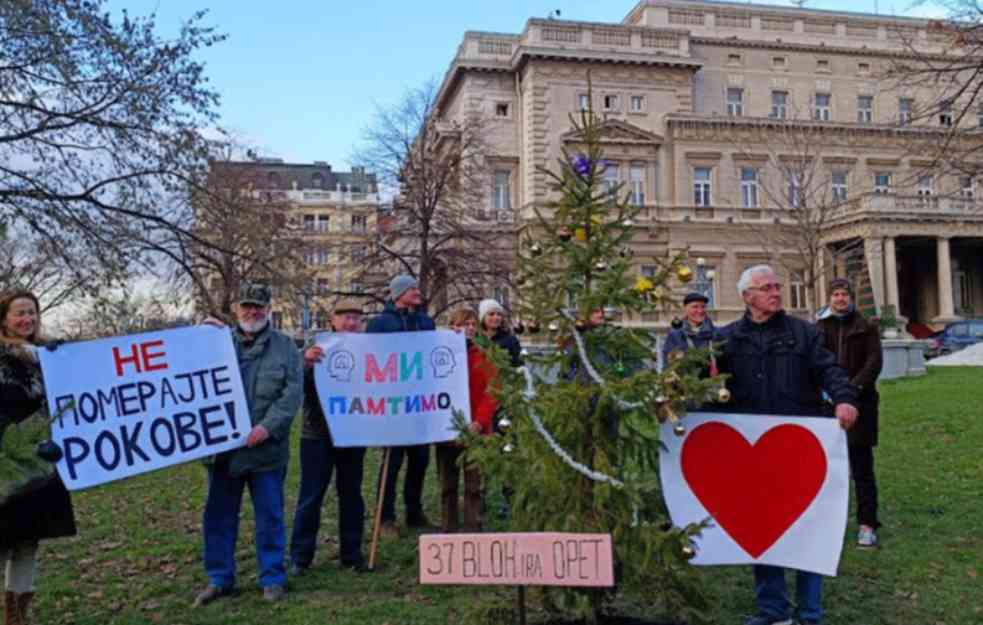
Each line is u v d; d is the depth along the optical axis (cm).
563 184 442
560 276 438
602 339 438
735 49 4475
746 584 543
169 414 534
